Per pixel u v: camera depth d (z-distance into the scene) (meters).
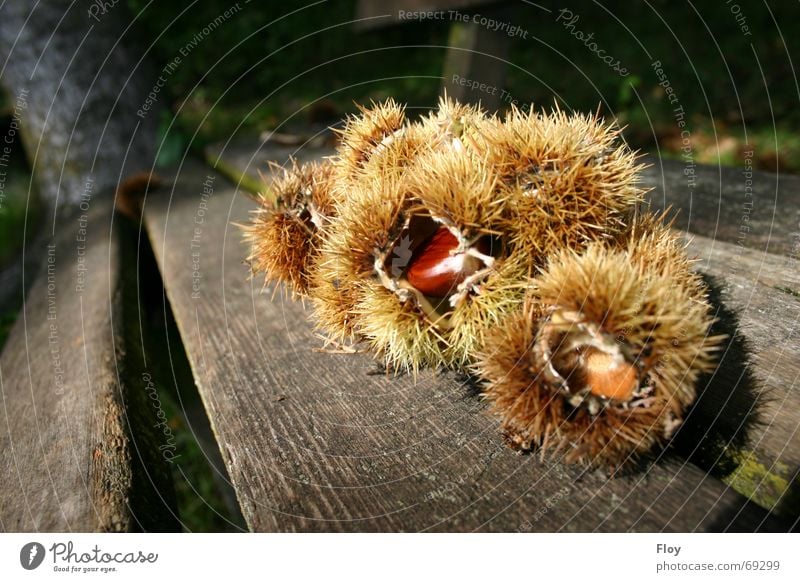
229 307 0.45
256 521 0.29
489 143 0.30
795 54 1.37
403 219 0.31
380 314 0.31
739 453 0.29
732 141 1.11
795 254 0.40
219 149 1.04
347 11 1.95
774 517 0.27
